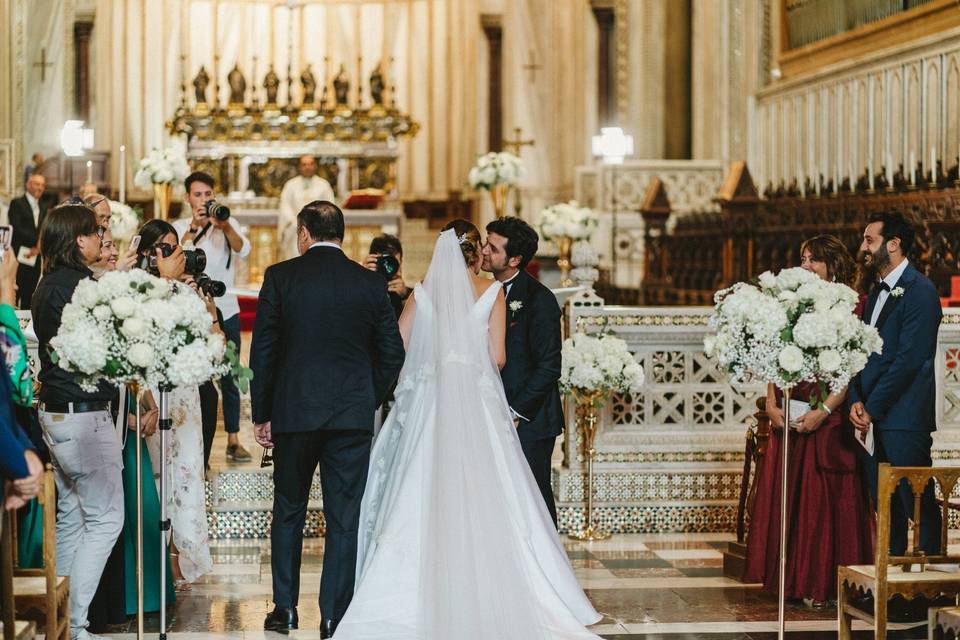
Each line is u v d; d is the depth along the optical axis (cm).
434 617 567
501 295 640
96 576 582
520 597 573
